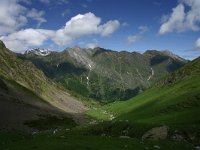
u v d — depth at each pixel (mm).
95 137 69188
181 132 88250
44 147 54156
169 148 65688
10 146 57750
